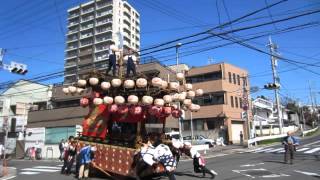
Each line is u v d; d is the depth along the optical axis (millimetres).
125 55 16219
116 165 14602
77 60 73062
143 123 14555
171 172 12531
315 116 104688
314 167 17453
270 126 66125
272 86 38656
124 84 14391
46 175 17500
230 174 15352
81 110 45375
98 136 15953
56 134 39125
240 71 56312
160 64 41312
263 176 14516
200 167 14641
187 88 15414
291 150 19688
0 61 23031
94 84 15570
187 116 53969
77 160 16141
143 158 12758
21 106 53531
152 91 14273
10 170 19938
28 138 41125
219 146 44188
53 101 51375
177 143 14828
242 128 55062
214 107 51344
